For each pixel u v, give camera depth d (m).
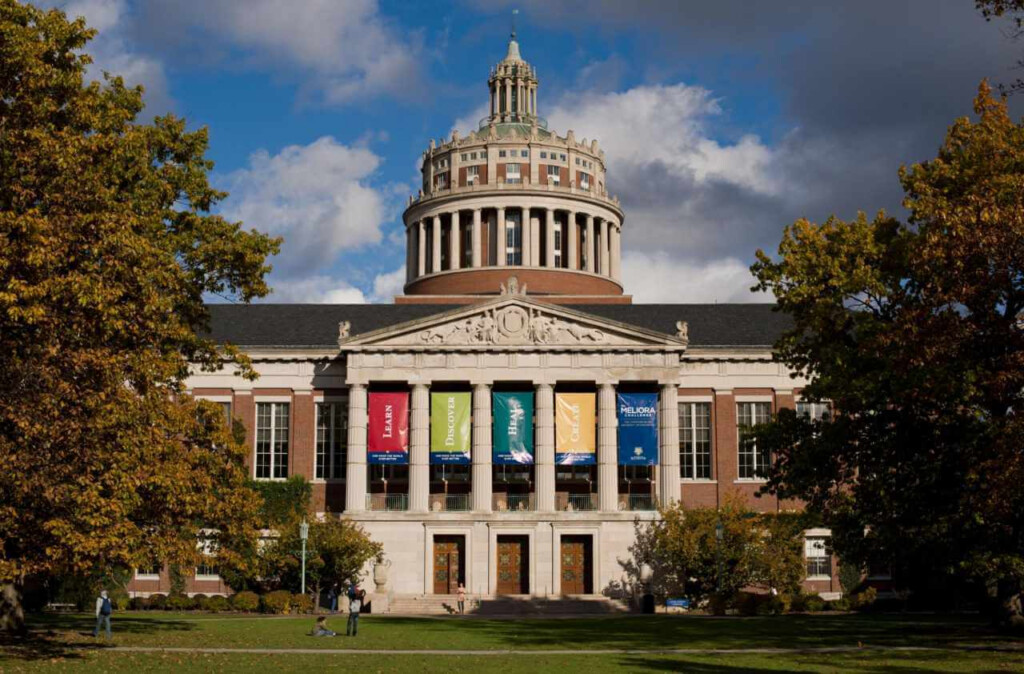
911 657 38.34
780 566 73.69
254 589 77.88
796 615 66.75
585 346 82.88
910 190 51.25
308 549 73.56
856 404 47.41
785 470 53.53
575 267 114.62
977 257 37.56
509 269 111.88
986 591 50.78
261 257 52.59
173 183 51.28
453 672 34.28
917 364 40.00
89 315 36.16
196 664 36.25
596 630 52.66
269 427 86.31
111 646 41.84
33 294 33.38
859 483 48.41
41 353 35.19
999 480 36.44
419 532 80.62
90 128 43.47
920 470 45.31
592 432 81.62
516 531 80.50
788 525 65.62
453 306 96.12
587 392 84.88
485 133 120.62
